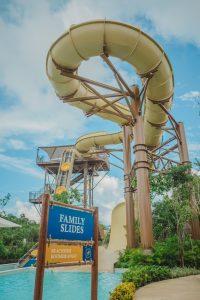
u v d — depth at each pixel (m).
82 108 23.11
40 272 4.03
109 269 18.31
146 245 17.25
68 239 4.60
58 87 19.81
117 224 31.27
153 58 16.78
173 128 24.22
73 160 40.34
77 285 13.98
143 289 9.17
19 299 10.77
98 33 15.69
